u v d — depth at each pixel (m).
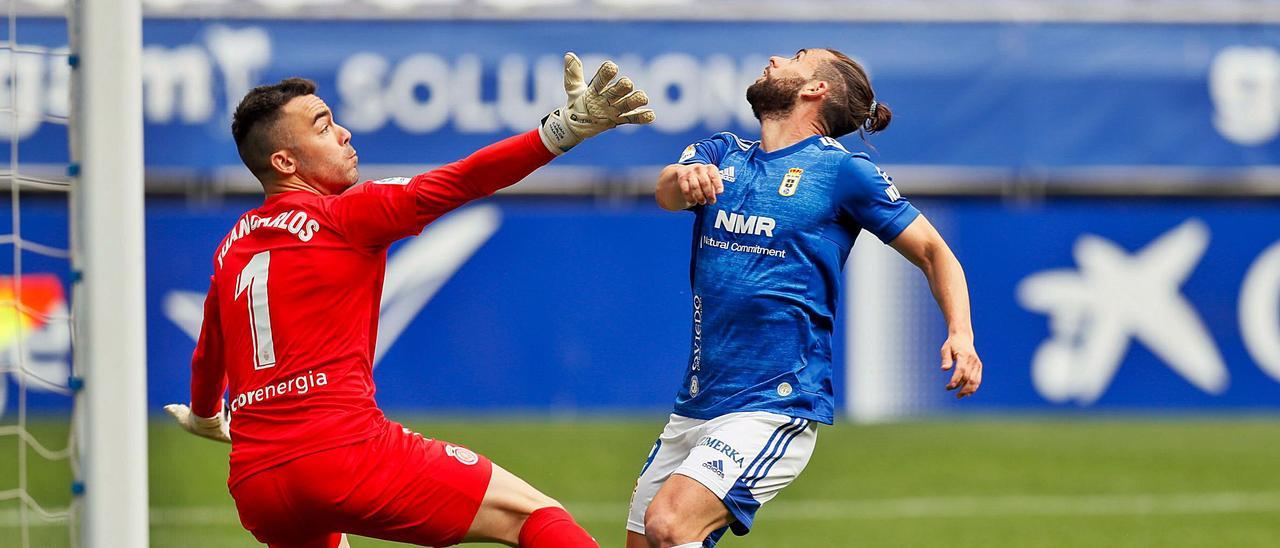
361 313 12.66
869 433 35.97
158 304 36.78
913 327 37.94
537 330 38.06
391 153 37.91
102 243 12.55
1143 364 38.75
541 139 12.24
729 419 13.80
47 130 36.31
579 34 38.44
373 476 12.31
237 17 37.62
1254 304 38.81
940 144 39.03
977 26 39.03
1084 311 38.75
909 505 28.06
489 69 38.16
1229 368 38.78
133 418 12.63
